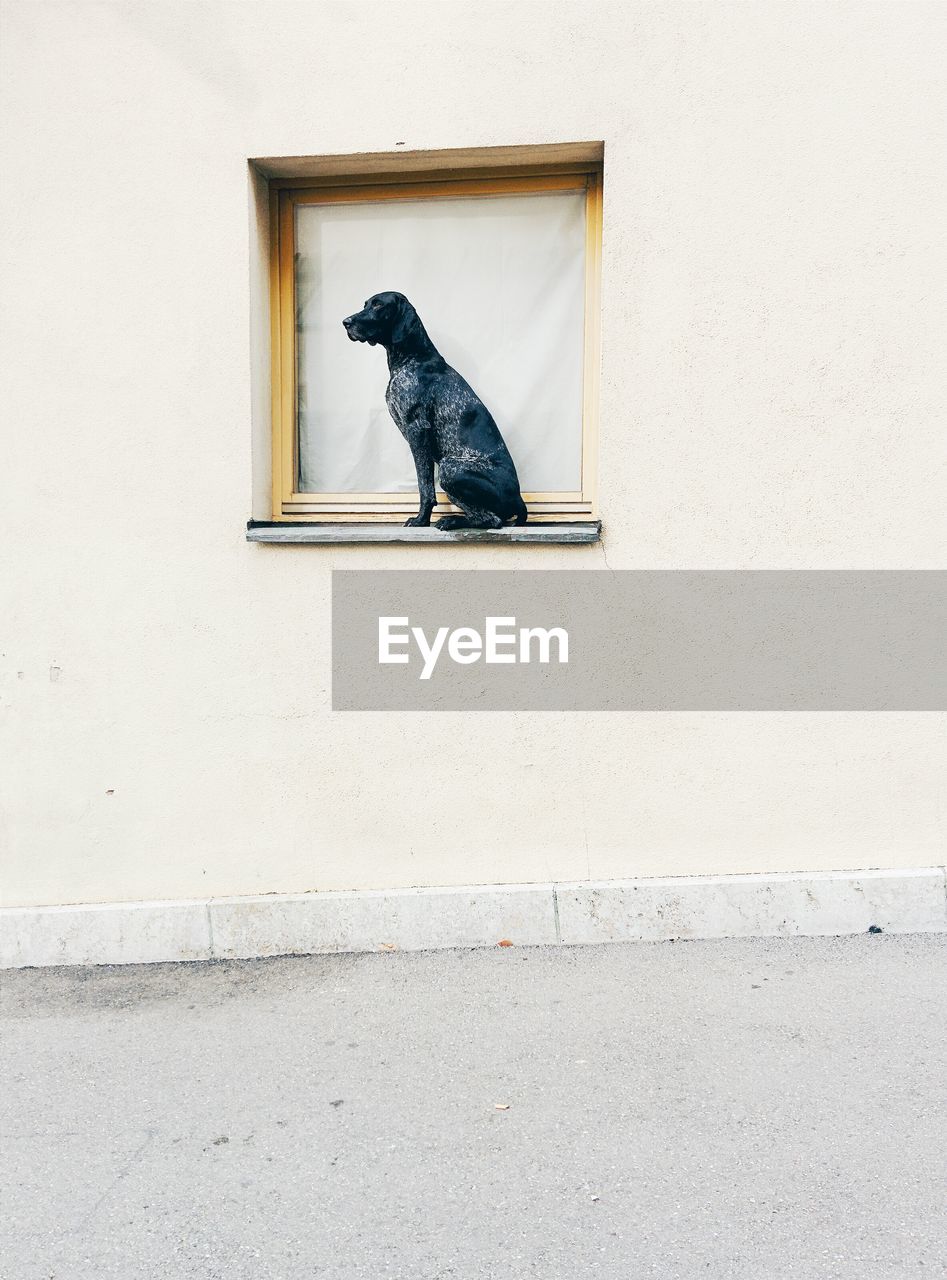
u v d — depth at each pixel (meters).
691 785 4.32
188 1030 3.73
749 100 4.09
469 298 4.53
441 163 4.35
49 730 4.50
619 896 4.28
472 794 4.37
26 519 4.45
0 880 4.56
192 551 4.40
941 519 4.21
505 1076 3.27
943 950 4.05
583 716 4.32
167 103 4.27
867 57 4.06
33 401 4.41
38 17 4.27
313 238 4.57
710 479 4.22
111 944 4.45
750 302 4.15
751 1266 2.38
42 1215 2.70
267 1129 3.05
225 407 4.35
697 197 4.13
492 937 4.31
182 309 4.34
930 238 4.11
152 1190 2.79
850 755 4.30
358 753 4.39
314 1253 2.51
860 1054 3.29
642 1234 2.51
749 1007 3.63
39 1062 3.53
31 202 4.35
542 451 4.53
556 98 4.13
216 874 4.48
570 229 4.47
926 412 4.17
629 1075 3.23
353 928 4.35
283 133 4.25
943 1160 2.74
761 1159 2.78
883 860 4.31
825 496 4.21
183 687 4.44
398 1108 3.12
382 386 4.62
